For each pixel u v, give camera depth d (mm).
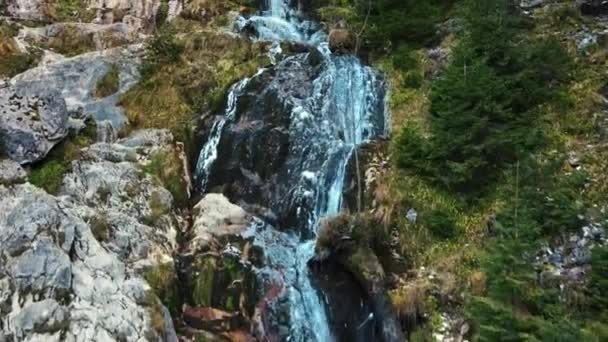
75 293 6977
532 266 7332
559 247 8023
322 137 10898
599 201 8469
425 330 8109
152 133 11094
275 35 14492
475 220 9109
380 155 10391
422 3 13188
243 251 9039
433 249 9000
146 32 15203
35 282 6805
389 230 9305
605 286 7223
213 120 11641
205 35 13359
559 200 8203
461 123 9492
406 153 9953
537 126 9625
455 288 8391
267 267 9000
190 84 12281
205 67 12672
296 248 9633
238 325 8406
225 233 9281
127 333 6949
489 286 7180
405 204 9508
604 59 10367
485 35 10523
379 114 11633
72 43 14117
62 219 7520
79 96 12062
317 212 10133
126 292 7383
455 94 9742
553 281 7590
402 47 12516
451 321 8141
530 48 10281
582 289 7457
